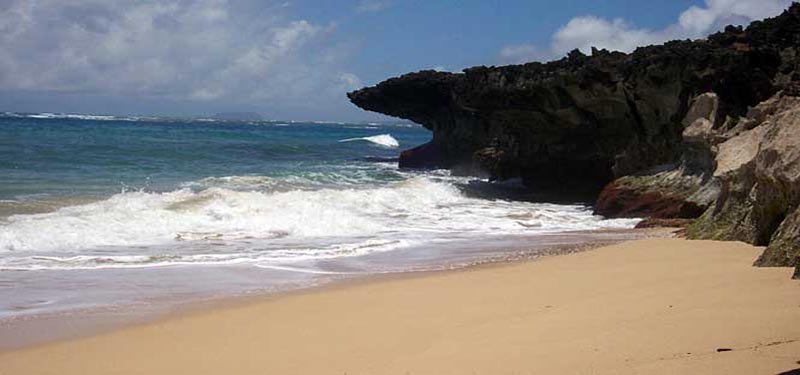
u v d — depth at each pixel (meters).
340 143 74.62
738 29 26.92
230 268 13.67
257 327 9.22
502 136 39.22
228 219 18.83
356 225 19.36
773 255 10.59
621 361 6.32
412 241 17.31
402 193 26.23
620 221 21.84
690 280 10.16
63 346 8.60
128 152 38.75
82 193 22.47
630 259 12.84
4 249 14.75
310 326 9.14
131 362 7.89
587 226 21.00
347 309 10.03
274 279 12.74
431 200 26.09
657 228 20.16
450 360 7.05
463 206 25.36
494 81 33.00
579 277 11.45
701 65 24.95
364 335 8.53
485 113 35.97
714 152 19.34
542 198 29.89
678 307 8.34
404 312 9.64
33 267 13.31
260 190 25.75
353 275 13.11
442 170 42.59
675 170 23.02
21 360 8.06
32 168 29.03
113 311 10.36
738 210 14.41
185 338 8.83
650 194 22.61
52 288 11.80
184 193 21.84
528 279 11.61
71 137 52.66
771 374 5.50
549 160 33.00
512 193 31.12
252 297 11.23
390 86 44.91
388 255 15.36
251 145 54.81
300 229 18.38
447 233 18.97
